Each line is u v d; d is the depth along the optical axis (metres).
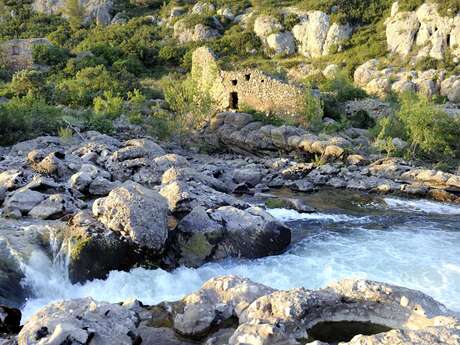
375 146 40.12
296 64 87.75
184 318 11.32
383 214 24.23
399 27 84.25
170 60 87.56
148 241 15.92
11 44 71.38
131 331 10.66
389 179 31.14
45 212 18.22
